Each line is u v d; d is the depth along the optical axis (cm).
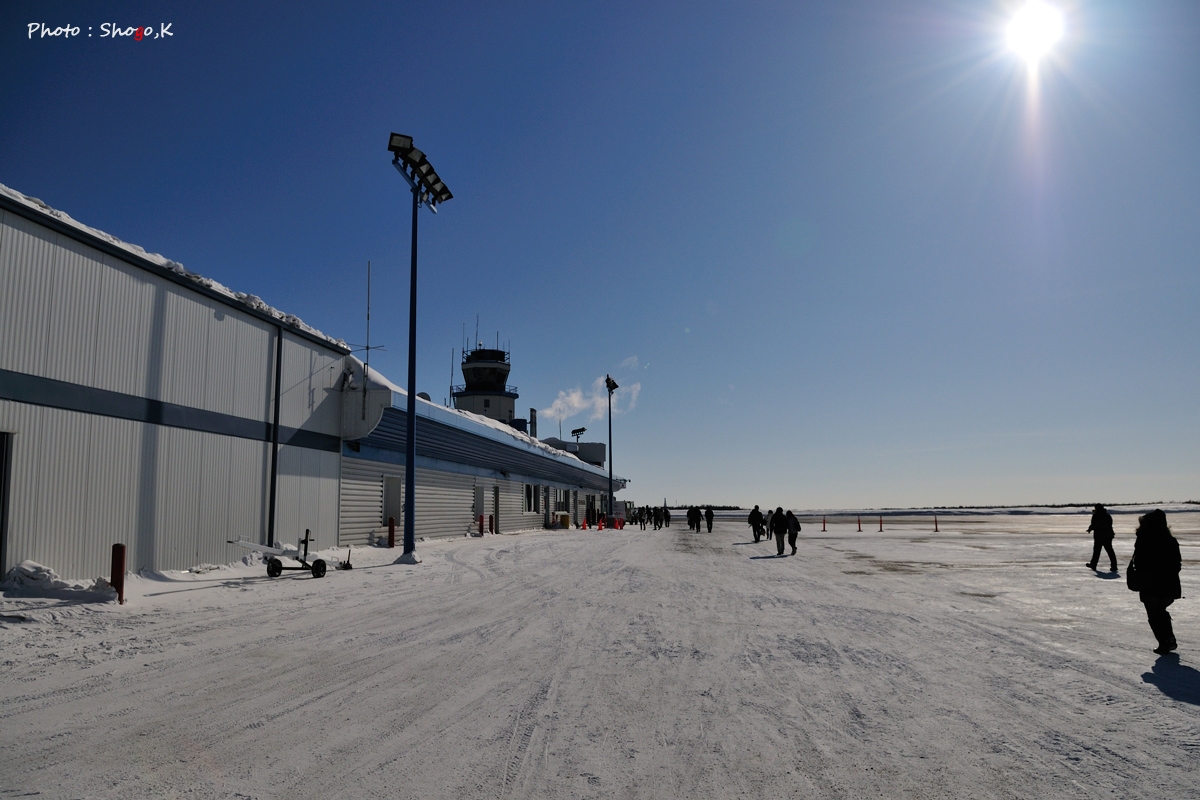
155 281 1399
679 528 5497
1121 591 1341
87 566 1208
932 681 647
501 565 1827
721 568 1817
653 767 431
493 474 3747
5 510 1070
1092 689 621
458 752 454
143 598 1110
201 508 1501
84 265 1232
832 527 5847
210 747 457
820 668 696
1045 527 5428
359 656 734
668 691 607
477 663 707
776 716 538
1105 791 397
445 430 2862
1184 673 683
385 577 1508
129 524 1302
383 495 2391
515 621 962
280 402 1816
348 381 2148
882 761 444
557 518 5103
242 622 930
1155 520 790
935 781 411
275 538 1773
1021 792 396
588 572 1664
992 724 520
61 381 1174
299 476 1894
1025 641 841
